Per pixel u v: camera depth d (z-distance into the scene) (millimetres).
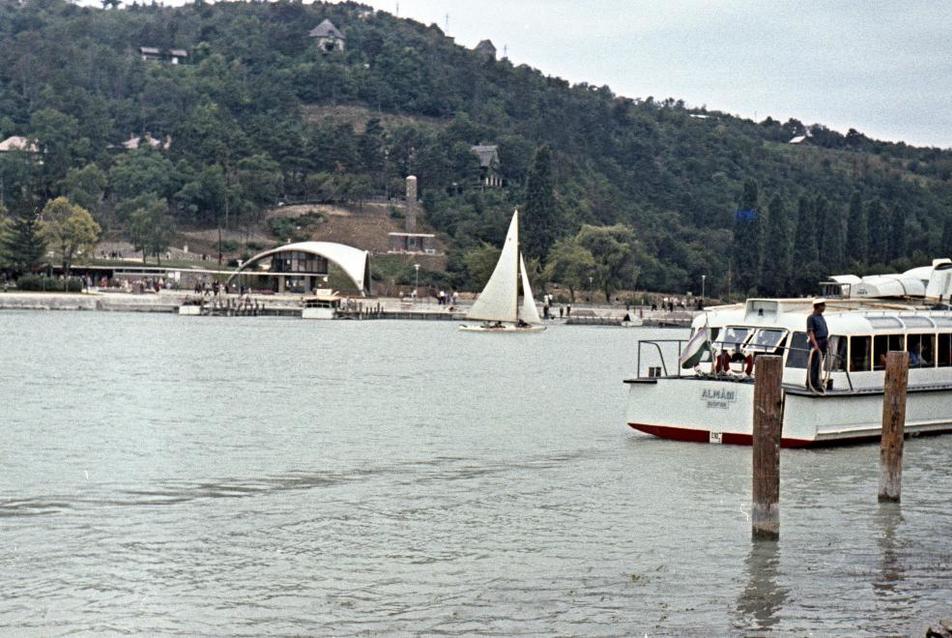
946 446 63750
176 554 41625
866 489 52125
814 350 59656
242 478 55844
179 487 53500
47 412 80562
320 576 39094
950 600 36812
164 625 34469
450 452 63906
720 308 65500
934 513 47844
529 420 78812
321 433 71688
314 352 149500
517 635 33750
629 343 190250
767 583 38344
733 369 63469
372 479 55625
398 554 41719
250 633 33938
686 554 41656
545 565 40344
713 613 35531
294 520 46781
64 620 34844
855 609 35906
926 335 65875
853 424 61719
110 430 72000
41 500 50406
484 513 48031
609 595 37125
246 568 40000
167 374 112375
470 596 37062
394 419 79000
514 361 141875
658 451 61625
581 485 53656
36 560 40719
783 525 45625
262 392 96562
